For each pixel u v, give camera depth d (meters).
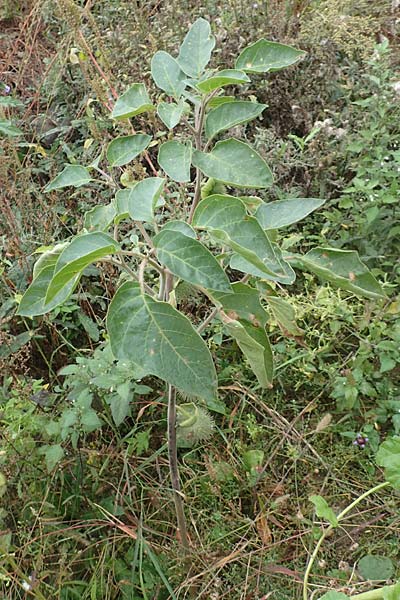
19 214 3.09
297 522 2.32
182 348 1.27
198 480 2.42
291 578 2.21
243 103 1.50
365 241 3.01
